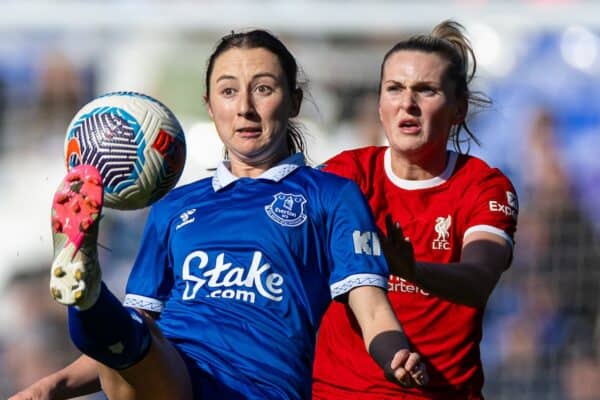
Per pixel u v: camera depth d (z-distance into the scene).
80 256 13.14
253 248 15.58
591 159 34.28
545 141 34.03
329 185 16.11
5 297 32.66
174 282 16.20
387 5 32.00
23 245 33.31
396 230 15.04
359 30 32.09
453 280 16.16
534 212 33.22
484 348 32.41
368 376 18.33
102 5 32.44
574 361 32.47
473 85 33.66
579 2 38.06
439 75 18.53
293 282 15.48
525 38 34.72
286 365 15.20
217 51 16.61
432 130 18.48
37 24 32.38
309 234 15.75
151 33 34.09
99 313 13.41
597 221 33.81
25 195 33.75
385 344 14.34
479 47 34.53
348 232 15.62
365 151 19.42
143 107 15.22
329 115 33.31
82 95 34.69
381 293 15.24
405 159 18.72
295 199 15.93
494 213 18.22
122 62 34.66
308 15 31.84
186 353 15.16
